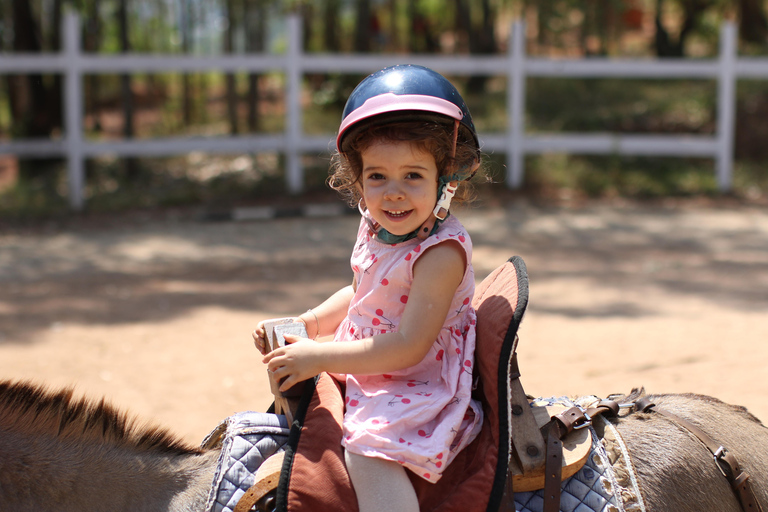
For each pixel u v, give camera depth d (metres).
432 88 1.76
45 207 11.15
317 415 1.79
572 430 1.93
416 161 1.76
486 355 1.81
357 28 17.44
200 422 4.32
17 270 8.04
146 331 6.02
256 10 15.83
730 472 2.01
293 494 1.68
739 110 14.14
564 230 9.77
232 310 6.57
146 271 8.01
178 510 1.82
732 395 4.33
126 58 11.09
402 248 1.89
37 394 1.91
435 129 1.74
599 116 14.82
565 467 1.82
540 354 5.31
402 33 22.17
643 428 2.06
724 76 11.59
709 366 4.88
